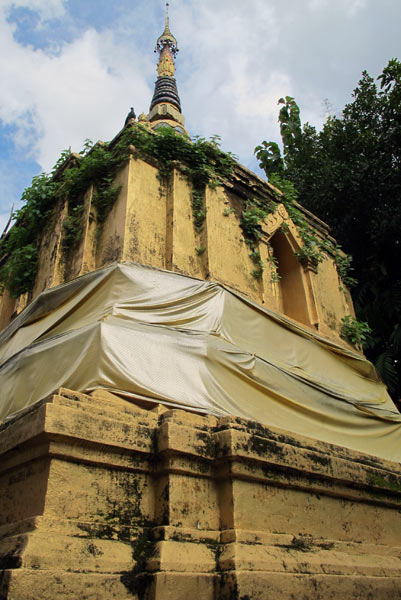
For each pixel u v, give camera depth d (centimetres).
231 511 545
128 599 452
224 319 800
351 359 1045
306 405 824
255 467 579
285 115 1797
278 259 1216
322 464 652
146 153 970
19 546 427
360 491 709
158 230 900
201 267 908
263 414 739
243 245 1014
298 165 1820
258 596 472
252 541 529
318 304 1141
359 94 1822
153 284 754
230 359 734
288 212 1198
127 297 723
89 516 484
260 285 992
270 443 600
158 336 684
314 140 1841
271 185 1177
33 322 830
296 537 580
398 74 1600
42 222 1055
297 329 950
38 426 483
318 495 655
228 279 921
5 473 550
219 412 666
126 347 641
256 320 873
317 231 1306
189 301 767
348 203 1633
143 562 482
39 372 690
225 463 564
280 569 512
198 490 551
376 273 1547
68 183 989
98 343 631
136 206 888
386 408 1033
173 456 541
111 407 561
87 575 437
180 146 1007
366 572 605
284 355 894
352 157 1684
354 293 1577
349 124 1759
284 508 599
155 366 648
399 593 621
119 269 751
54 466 484
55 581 415
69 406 517
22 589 395
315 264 1197
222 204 1018
